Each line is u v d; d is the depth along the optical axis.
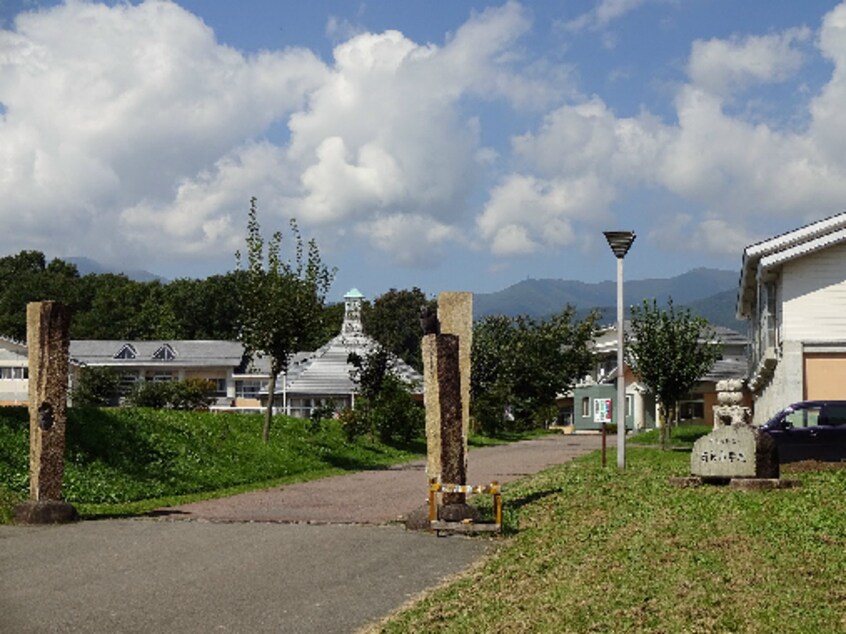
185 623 9.19
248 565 12.18
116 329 92.88
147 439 24.66
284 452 29.42
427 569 12.00
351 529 15.43
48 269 104.06
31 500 16.41
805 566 10.89
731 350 59.62
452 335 15.76
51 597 10.29
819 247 30.12
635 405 61.12
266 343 29.86
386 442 37.88
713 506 16.02
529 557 12.41
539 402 70.19
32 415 16.58
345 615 9.54
